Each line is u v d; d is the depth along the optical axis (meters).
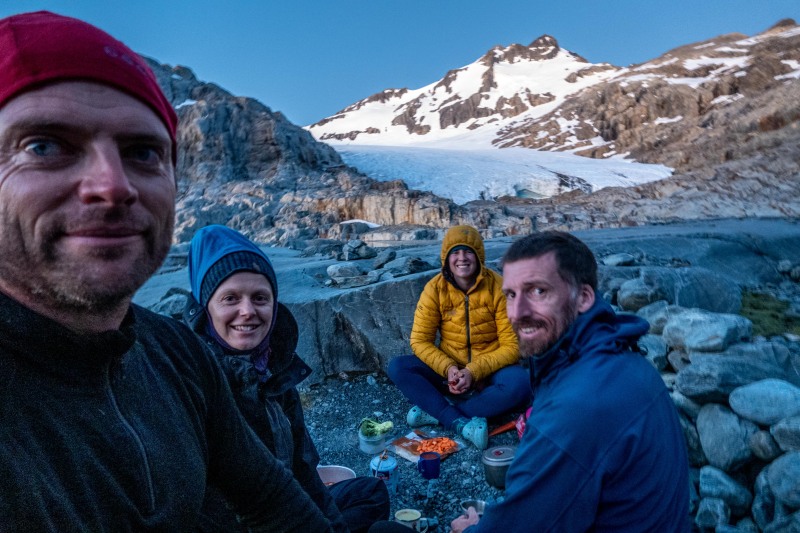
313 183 33.28
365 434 4.16
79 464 0.88
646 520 1.67
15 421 0.83
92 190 0.83
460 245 4.49
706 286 6.71
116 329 0.97
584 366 1.84
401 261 6.67
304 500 1.55
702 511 3.02
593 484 1.65
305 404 5.05
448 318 4.67
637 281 6.27
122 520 0.92
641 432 1.68
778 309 6.98
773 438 3.05
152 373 1.14
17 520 0.79
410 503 3.47
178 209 29.86
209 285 2.38
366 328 5.61
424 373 4.68
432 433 4.39
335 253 8.54
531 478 1.73
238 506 1.46
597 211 25.97
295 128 41.66
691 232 11.53
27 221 0.83
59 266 0.85
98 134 0.86
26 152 0.83
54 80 0.83
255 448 1.45
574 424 1.69
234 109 38.28
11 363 0.85
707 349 3.89
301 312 5.61
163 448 1.06
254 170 36.00
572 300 1.98
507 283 2.06
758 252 9.95
